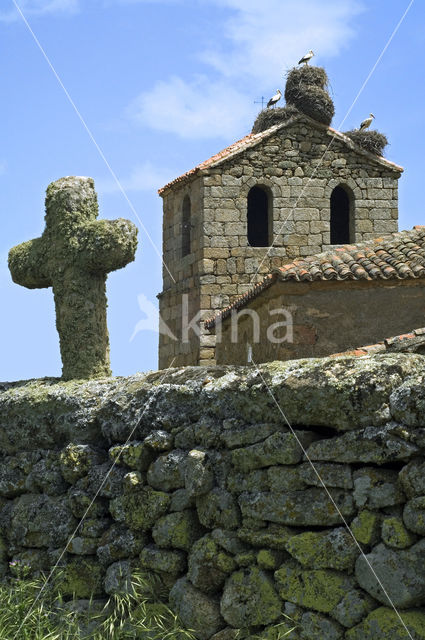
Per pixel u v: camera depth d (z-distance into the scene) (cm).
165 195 3422
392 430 695
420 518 667
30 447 1002
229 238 3130
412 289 1922
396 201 3256
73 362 1022
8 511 999
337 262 1947
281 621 739
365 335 1898
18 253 1092
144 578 851
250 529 777
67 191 1036
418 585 664
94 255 998
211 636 787
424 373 701
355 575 700
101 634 824
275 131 3159
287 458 756
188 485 820
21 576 951
